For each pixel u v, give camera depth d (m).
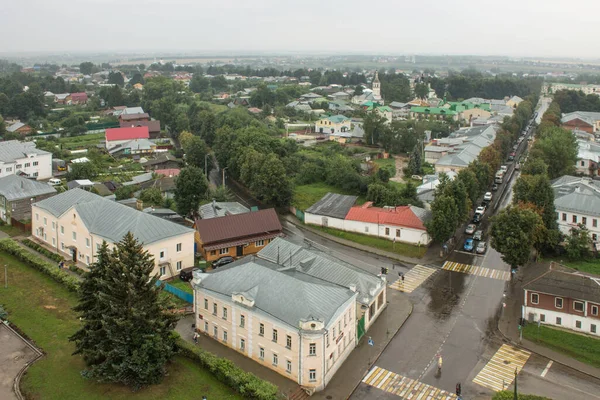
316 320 62.88
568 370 68.62
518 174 181.75
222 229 105.62
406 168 181.50
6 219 123.31
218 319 73.75
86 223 96.62
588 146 185.38
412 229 113.69
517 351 73.00
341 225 124.12
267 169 141.50
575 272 82.38
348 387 64.81
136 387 62.44
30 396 60.97
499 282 95.69
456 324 80.44
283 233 123.31
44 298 85.50
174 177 152.75
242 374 63.12
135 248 65.50
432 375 67.31
